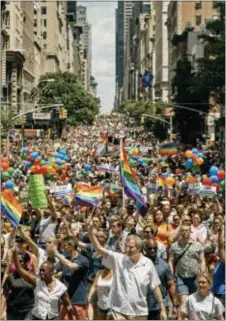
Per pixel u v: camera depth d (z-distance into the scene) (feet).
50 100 449.48
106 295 47.42
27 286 46.11
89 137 420.77
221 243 50.08
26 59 500.33
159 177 108.78
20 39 473.26
